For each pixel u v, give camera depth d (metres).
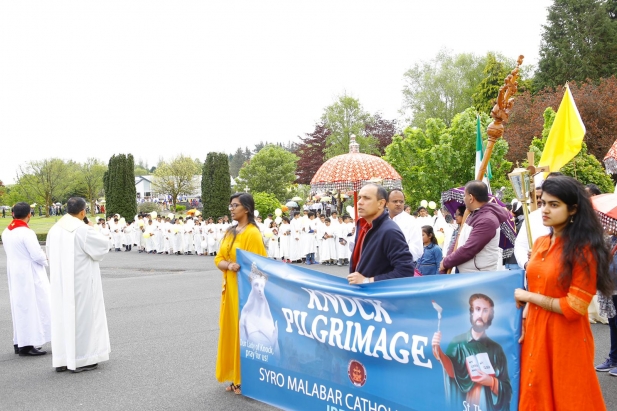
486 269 4.93
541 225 5.68
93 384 5.83
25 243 7.16
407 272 4.31
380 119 48.34
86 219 6.79
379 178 7.82
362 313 4.16
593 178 18.47
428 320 3.77
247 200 5.63
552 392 3.25
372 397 4.10
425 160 21.11
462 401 3.60
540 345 3.28
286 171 50.09
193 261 20.84
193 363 6.54
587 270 3.16
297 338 4.68
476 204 5.06
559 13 36.59
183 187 57.47
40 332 7.24
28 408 5.17
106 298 11.59
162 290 12.62
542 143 20.66
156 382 5.84
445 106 44.84
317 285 4.46
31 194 53.94
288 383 4.79
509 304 3.39
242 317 5.22
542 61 36.84
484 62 45.56
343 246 18.91
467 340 3.57
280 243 20.88
